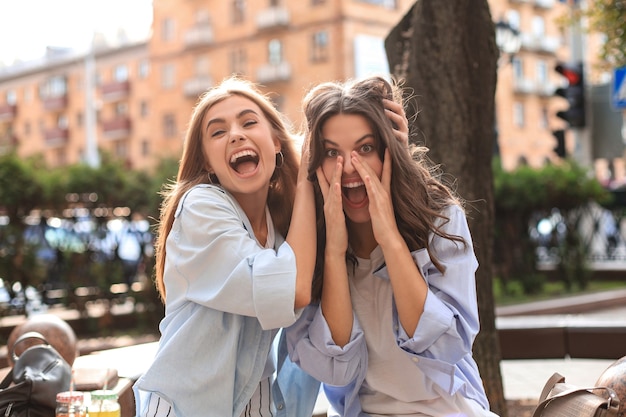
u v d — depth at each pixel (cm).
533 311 1088
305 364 260
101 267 913
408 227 261
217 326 252
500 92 4466
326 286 255
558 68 1173
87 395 343
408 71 417
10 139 932
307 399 286
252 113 271
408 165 257
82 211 921
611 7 1081
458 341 248
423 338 245
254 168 268
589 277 1331
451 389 253
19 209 873
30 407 320
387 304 262
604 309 1179
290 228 262
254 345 260
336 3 3450
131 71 5200
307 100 270
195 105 287
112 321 925
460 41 411
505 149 4481
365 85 263
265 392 276
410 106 412
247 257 248
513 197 1219
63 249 904
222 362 252
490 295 421
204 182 278
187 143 280
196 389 250
